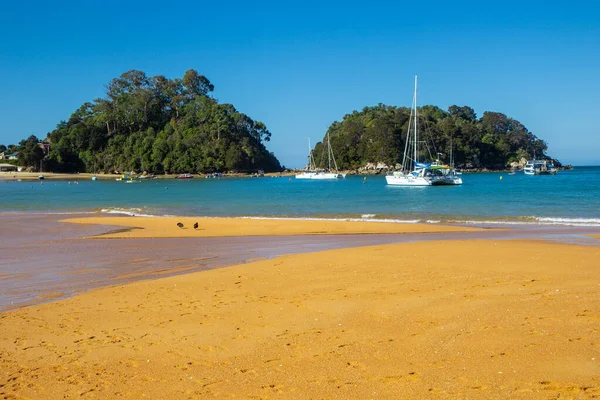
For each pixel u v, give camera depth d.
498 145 165.75
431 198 50.38
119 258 17.08
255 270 13.97
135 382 6.82
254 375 6.91
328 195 59.75
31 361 7.64
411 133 139.75
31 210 40.62
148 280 13.34
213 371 7.09
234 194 65.06
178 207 42.47
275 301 10.59
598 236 20.48
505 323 8.45
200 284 12.38
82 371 7.23
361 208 39.16
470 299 10.08
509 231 23.00
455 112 183.50
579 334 7.76
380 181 108.94
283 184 101.19
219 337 8.47
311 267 14.12
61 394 6.51
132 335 8.70
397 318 9.05
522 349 7.30
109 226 26.86
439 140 145.88
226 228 25.53
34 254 18.05
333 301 10.39
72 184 109.88
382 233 23.16
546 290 10.59
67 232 24.55
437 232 23.08
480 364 6.89
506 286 11.11
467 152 152.88
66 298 11.66
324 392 6.30
